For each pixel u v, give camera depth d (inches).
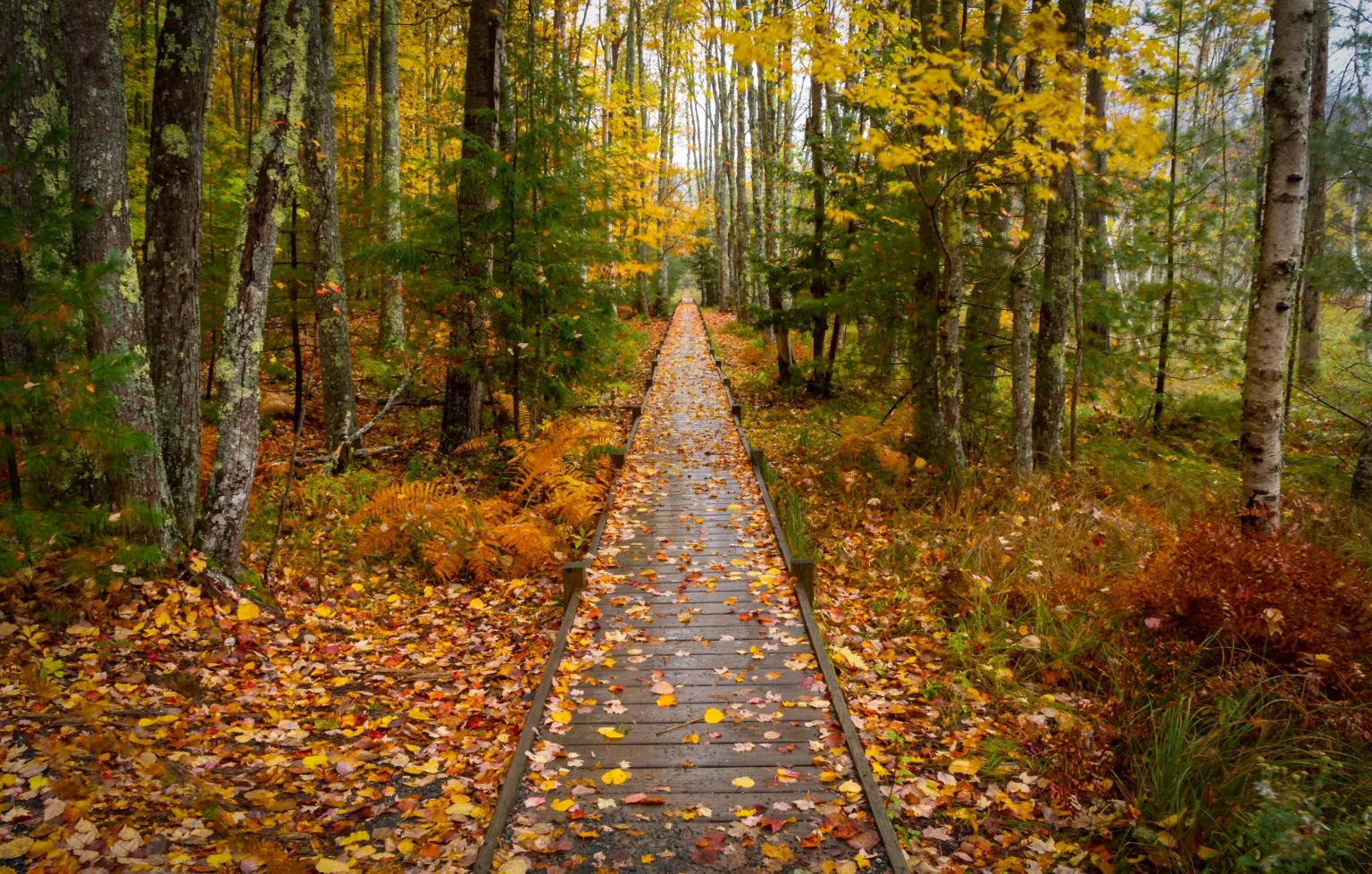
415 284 339.3
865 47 286.2
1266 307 218.7
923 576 259.0
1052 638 206.1
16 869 106.7
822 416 517.3
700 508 330.3
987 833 139.5
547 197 331.0
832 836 129.6
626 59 818.2
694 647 201.5
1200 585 192.7
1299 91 207.5
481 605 240.7
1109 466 366.9
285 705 170.1
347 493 316.2
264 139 212.4
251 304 215.5
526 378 351.6
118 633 177.9
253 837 121.4
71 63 186.5
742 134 788.6
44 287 163.8
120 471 187.0
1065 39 236.5
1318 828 121.7
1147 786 147.2
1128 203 454.6
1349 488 327.6
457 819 133.4
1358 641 174.1
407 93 752.3
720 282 1427.2
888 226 431.5
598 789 142.1
